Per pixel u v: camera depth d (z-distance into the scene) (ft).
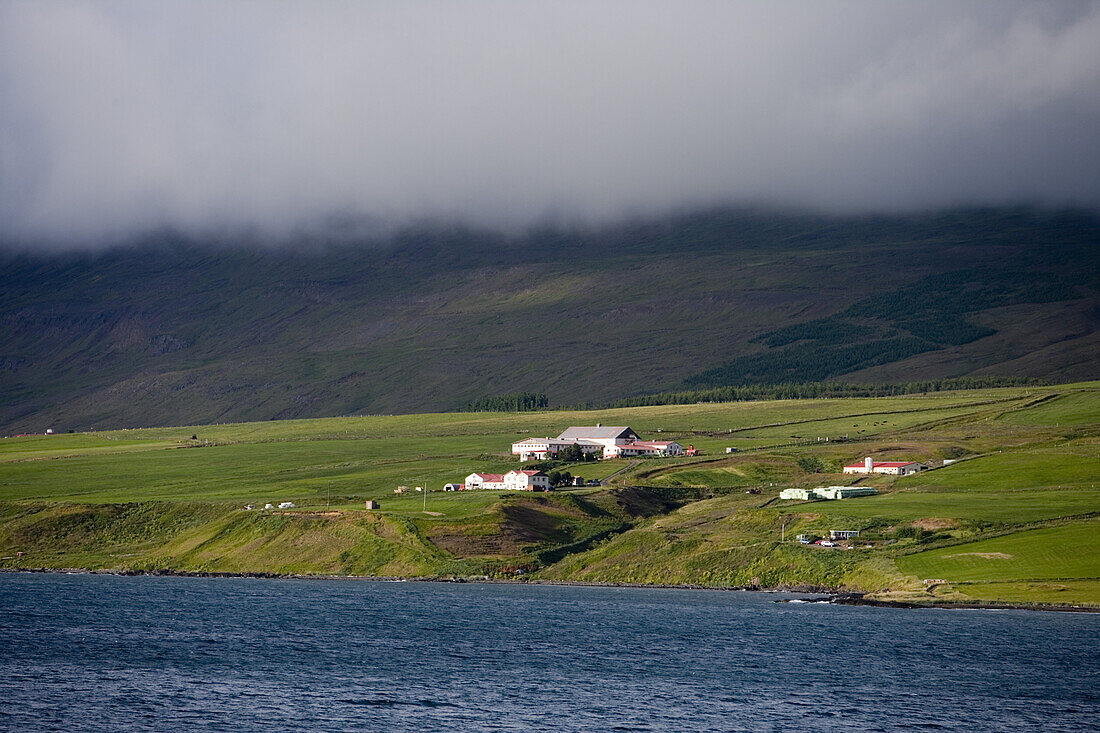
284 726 623.77
